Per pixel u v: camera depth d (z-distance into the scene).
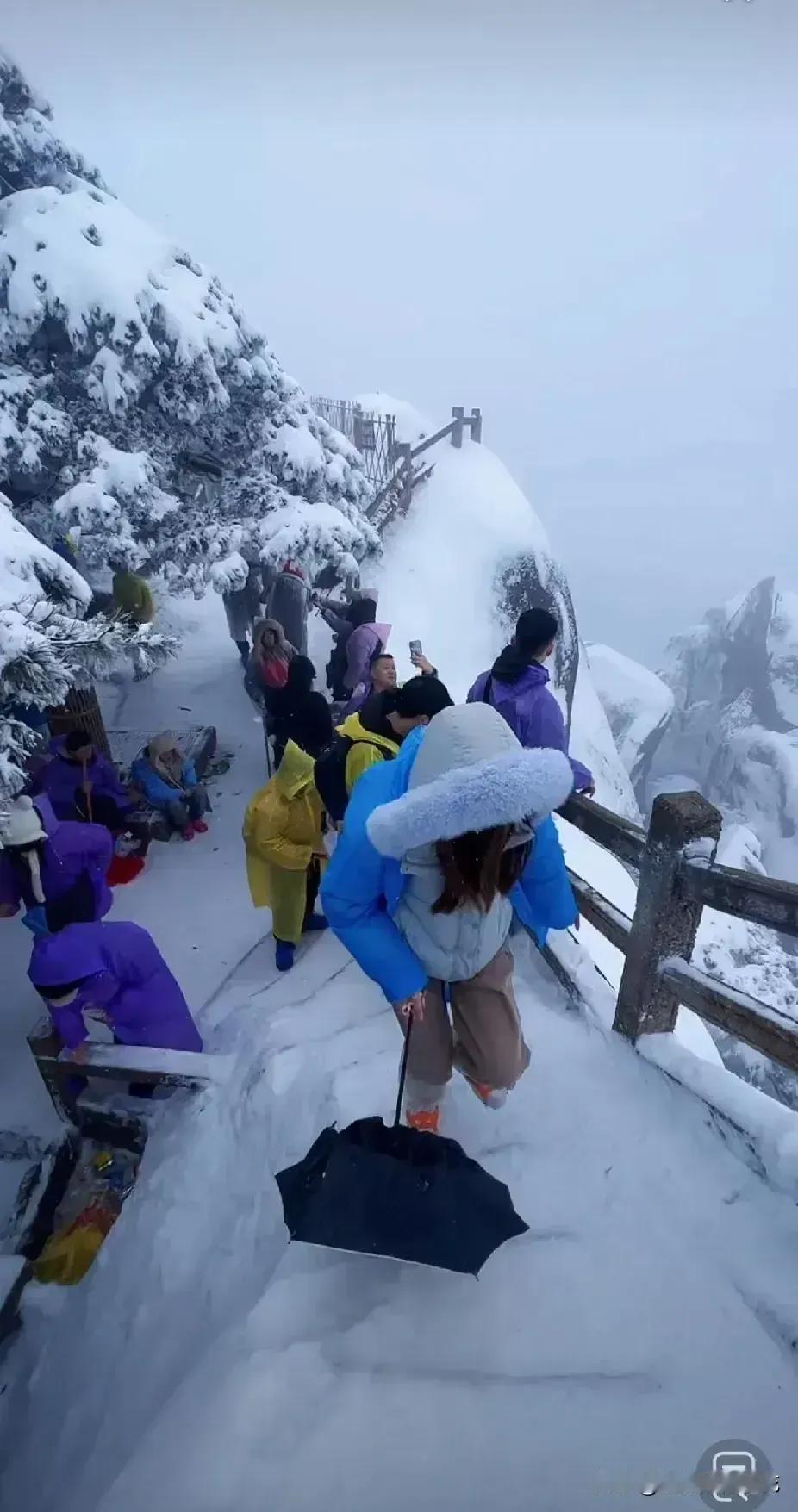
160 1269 2.66
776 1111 2.46
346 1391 1.89
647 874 2.67
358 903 2.09
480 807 1.70
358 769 3.44
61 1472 2.19
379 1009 3.74
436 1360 1.96
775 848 41.41
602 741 18.84
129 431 7.45
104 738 6.34
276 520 8.10
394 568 14.88
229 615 9.43
